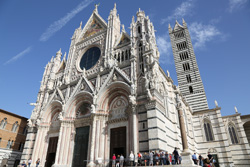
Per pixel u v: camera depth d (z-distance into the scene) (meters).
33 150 38.78
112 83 34.50
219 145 46.19
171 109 36.28
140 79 32.00
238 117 49.16
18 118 51.41
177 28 78.31
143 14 41.88
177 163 22.11
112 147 30.56
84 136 34.94
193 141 45.03
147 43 34.31
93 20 53.50
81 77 40.78
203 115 51.25
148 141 25.62
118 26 48.84
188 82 64.44
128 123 30.33
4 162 45.22
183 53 71.00
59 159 33.84
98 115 33.47
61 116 37.50
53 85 49.00
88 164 29.31
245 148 45.56
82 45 50.22
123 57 39.12
